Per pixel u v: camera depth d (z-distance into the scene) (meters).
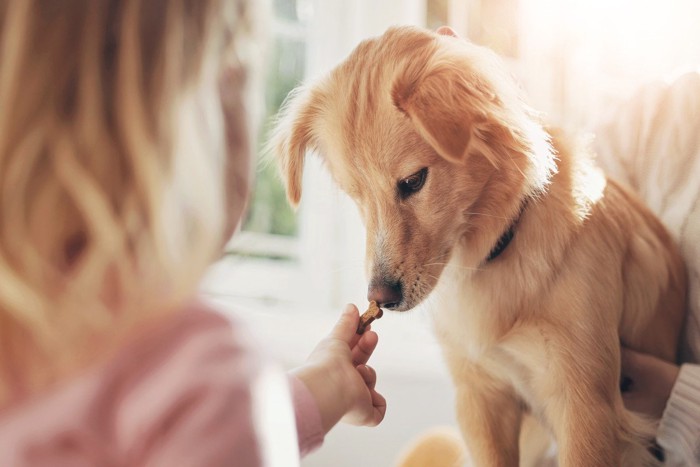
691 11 1.87
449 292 1.38
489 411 1.47
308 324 1.98
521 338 1.32
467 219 1.30
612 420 1.27
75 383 0.60
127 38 0.57
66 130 0.56
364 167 1.29
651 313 1.41
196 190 0.60
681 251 1.50
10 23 0.56
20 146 0.56
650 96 1.61
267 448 0.59
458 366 1.46
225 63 0.64
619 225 1.38
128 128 0.56
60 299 0.58
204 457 0.56
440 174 1.26
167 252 0.58
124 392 0.60
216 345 0.61
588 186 1.34
